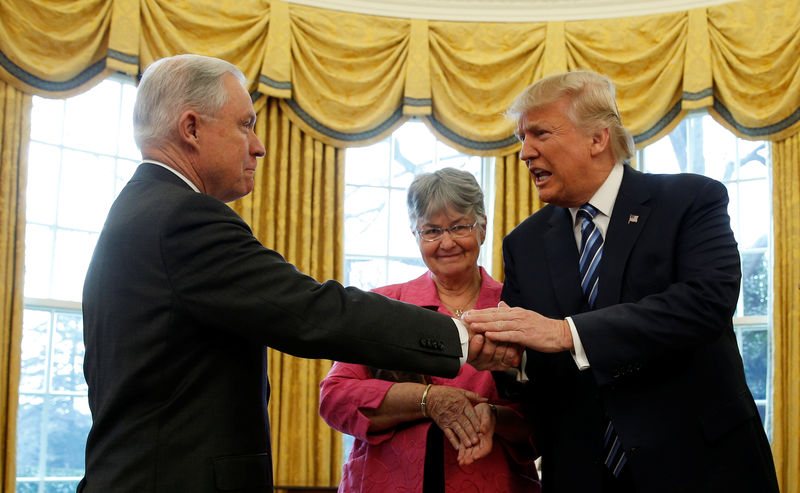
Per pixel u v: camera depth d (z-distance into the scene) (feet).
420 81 20.59
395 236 21.63
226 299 6.28
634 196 7.63
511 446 8.34
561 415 7.61
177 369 6.23
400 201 21.76
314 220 20.15
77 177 19.08
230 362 6.44
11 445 16.40
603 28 20.77
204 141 6.90
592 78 7.73
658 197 7.59
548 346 7.01
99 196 19.38
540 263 8.08
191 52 19.24
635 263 7.41
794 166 19.39
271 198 19.84
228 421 6.31
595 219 7.79
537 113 7.62
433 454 8.30
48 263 18.48
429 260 8.97
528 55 20.89
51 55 17.74
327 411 8.62
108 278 6.39
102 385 6.29
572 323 7.05
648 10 20.75
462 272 8.98
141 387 6.15
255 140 7.27
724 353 7.29
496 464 8.30
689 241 7.30
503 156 20.70
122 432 6.12
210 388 6.31
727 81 19.94
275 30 19.98
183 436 6.15
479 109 20.70
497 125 20.59
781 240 19.43
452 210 8.77
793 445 18.45
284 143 20.02
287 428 19.17
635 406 7.07
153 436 6.10
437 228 8.86
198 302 6.25
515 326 7.09
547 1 20.90
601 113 7.61
